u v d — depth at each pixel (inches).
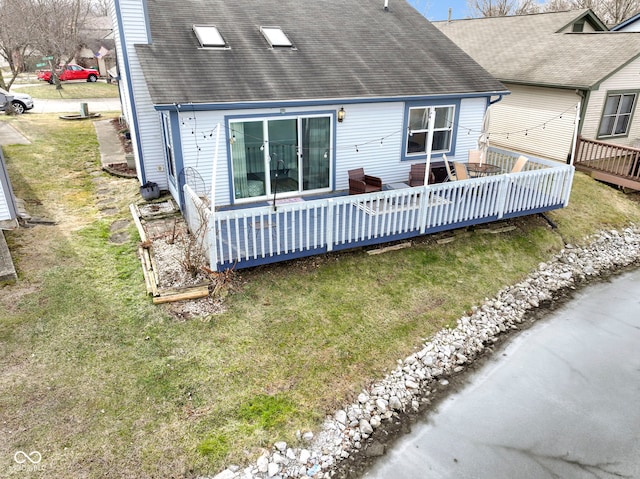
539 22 785.6
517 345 293.9
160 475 187.9
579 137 587.2
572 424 231.5
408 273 342.6
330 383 244.1
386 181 455.8
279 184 408.2
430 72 453.1
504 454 212.5
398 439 219.8
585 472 203.8
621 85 605.3
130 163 512.7
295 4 503.2
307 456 205.5
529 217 447.5
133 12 372.8
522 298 343.3
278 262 332.5
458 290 337.1
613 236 456.4
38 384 221.0
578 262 403.9
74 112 886.4
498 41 789.9
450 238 390.3
